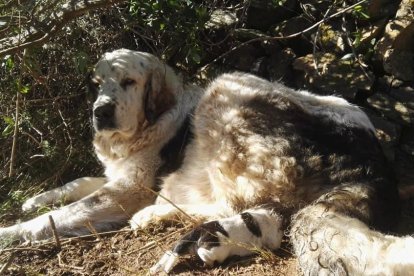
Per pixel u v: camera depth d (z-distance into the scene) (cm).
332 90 314
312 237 244
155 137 292
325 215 250
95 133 298
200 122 281
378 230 257
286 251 255
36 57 314
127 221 283
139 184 288
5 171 315
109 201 284
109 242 269
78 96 330
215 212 269
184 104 298
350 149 268
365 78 312
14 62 301
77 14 267
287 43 328
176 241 260
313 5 325
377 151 272
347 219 248
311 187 263
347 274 233
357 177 263
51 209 293
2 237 271
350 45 308
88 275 254
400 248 232
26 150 324
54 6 285
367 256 232
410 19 309
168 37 330
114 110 283
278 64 327
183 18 312
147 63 291
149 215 273
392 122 307
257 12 332
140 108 290
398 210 270
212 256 248
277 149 266
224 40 324
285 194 263
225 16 337
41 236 274
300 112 273
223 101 278
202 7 315
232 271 246
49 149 319
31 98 329
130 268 254
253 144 267
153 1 306
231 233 250
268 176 264
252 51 331
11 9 298
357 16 312
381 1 316
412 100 307
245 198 265
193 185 280
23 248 265
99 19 327
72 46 328
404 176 300
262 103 274
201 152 279
